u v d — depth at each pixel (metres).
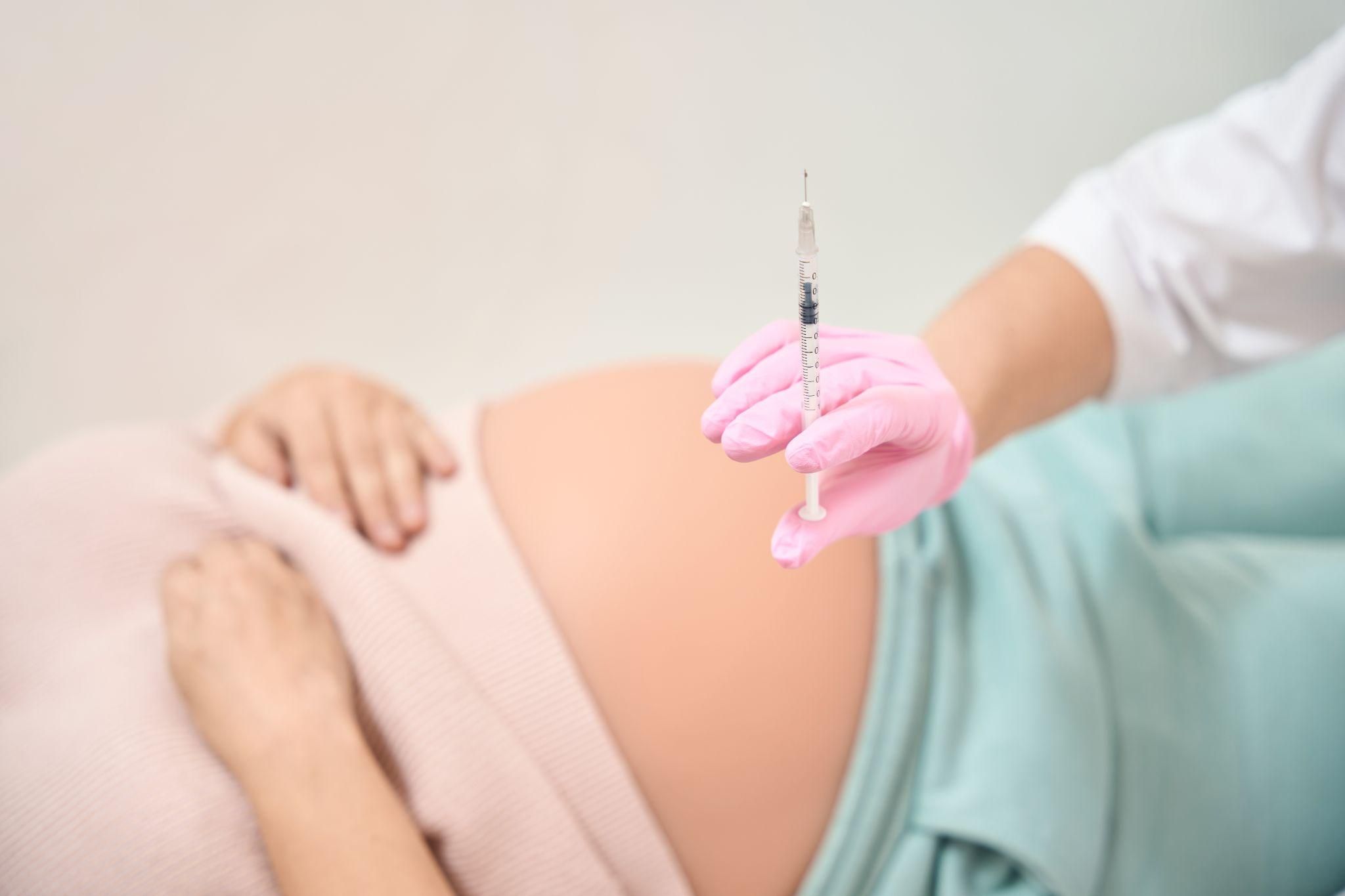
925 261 1.62
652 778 0.81
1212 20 1.59
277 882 0.72
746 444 0.63
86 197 1.75
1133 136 1.62
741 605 0.84
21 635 0.85
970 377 0.86
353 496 0.92
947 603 0.91
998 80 1.65
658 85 1.72
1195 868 0.84
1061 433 1.10
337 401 0.96
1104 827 0.85
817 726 0.83
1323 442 1.04
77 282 1.72
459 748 0.76
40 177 1.75
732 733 0.81
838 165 1.67
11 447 1.63
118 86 1.77
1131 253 0.93
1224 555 1.00
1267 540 1.02
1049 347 0.91
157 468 0.93
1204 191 0.90
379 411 0.97
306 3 1.77
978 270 1.61
